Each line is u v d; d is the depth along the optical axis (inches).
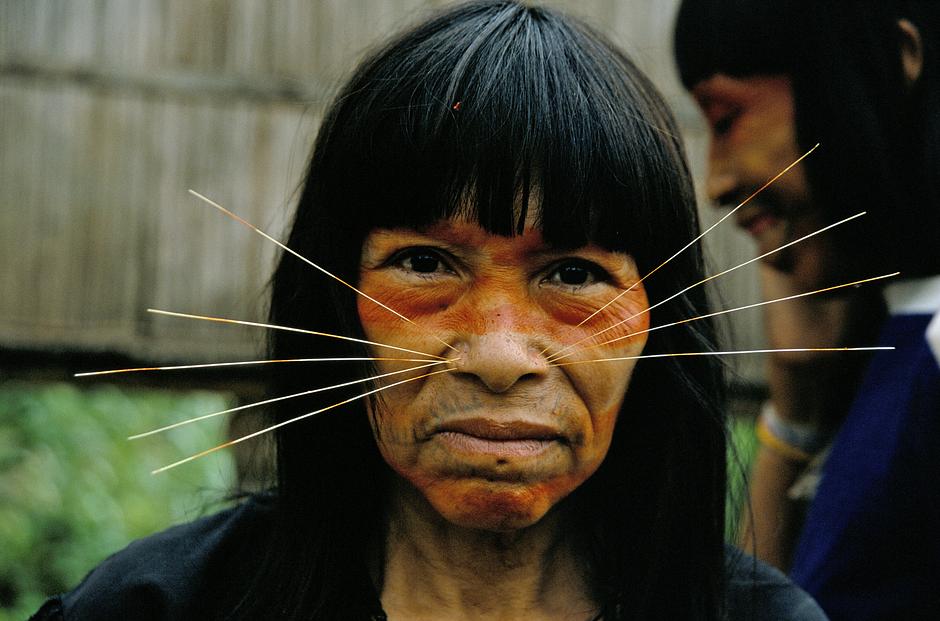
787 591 55.0
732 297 159.8
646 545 54.4
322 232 51.6
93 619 50.4
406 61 48.9
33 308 158.2
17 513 166.4
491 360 43.9
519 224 45.0
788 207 75.9
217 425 189.2
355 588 52.1
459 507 45.0
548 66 48.1
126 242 159.9
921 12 72.9
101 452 182.2
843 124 72.2
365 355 49.0
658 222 50.1
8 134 158.4
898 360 69.5
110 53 160.2
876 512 65.9
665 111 54.6
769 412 92.3
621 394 47.9
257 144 161.6
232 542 54.7
